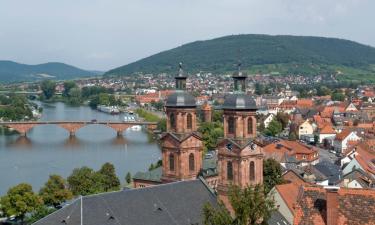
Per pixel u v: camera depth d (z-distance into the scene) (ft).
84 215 345.92
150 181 585.63
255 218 245.24
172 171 476.54
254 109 428.15
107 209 358.43
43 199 583.17
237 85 431.43
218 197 432.25
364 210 234.38
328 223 234.79
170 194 401.49
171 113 474.08
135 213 368.68
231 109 425.69
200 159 480.64
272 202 250.37
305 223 240.53
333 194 234.79
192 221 390.63
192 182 426.10
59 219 345.10
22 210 544.21
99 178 654.53
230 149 428.56
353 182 643.86
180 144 465.88
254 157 432.66
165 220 378.32
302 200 247.50
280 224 456.86
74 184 633.61
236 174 426.51
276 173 625.82
